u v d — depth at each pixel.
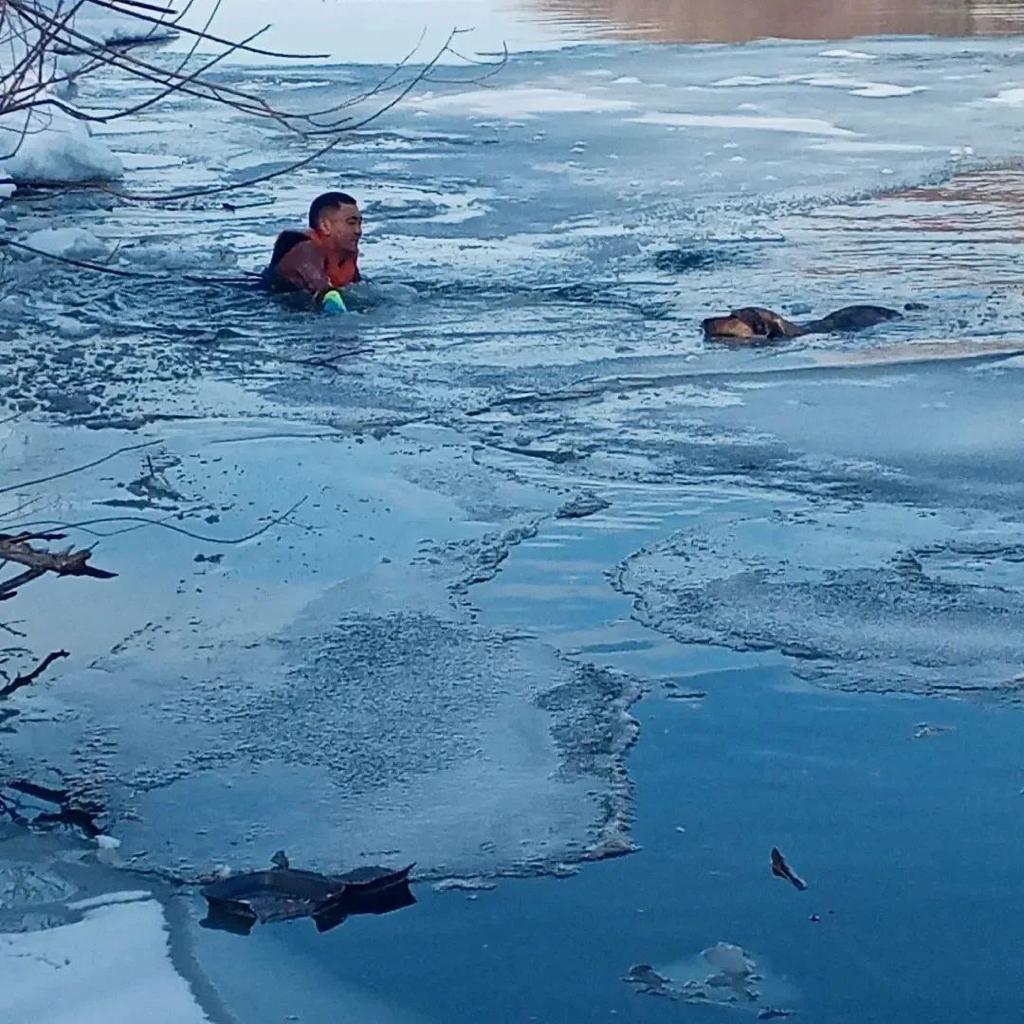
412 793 3.99
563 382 7.71
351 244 9.55
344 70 22.11
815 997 3.19
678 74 21.62
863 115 17.66
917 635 4.84
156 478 6.22
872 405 7.22
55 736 4.28
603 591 5.20
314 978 3.26
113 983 3.22
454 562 5.43
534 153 15.37
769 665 4.66
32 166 13.61
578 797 3.95
